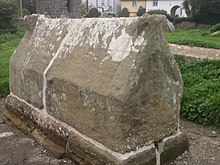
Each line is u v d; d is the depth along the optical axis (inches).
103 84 108.5
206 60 299.7
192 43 448.8
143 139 111.7
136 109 105.9
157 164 117.2
